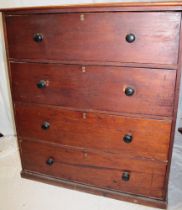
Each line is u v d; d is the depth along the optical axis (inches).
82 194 53.1
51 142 50.8
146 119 41.4
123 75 39.5
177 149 66.4
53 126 48.8
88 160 49.7
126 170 47.6
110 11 36.1
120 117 42.9
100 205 49.9
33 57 43.8
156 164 44.8
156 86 38.5
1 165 64.1
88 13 37.4
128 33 36.6
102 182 51.0
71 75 42.6
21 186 56.1
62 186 54.9
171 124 40.4
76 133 47.6
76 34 39.4
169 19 34.1
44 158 53.9
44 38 41.6
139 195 49.2
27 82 46.5
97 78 41.2
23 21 41.8
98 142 46.7
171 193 51.9
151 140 42.9
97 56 39.6
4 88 74.0
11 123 78.5
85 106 44.3
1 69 71.7
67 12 38.4
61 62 42.2
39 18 40.5
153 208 48.3
